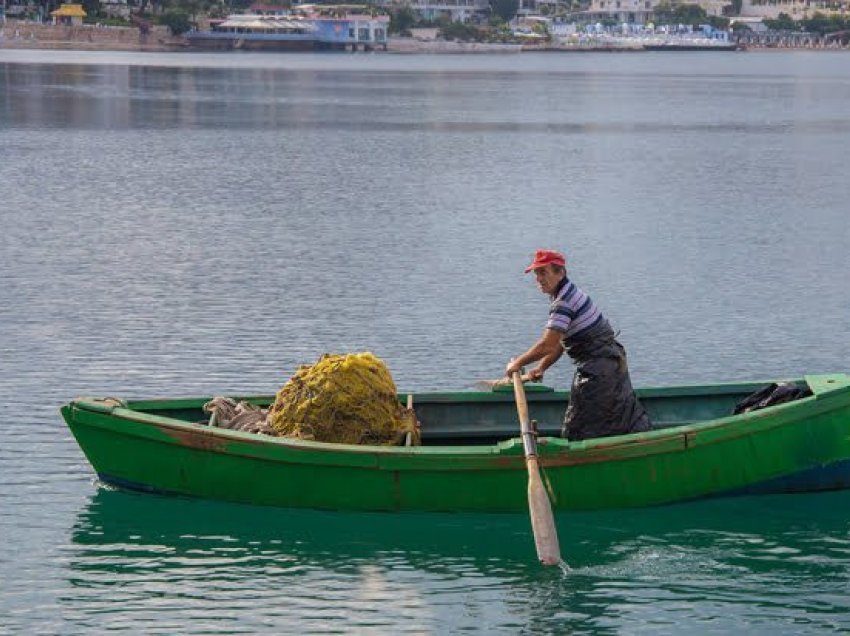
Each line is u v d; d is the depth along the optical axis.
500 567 20.52
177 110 131.62
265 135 102.69
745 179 75.56
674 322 36.81
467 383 30.42
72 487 23.48
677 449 22.06
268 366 31.94
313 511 22.25
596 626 18.62
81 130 103.94
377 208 60.16
